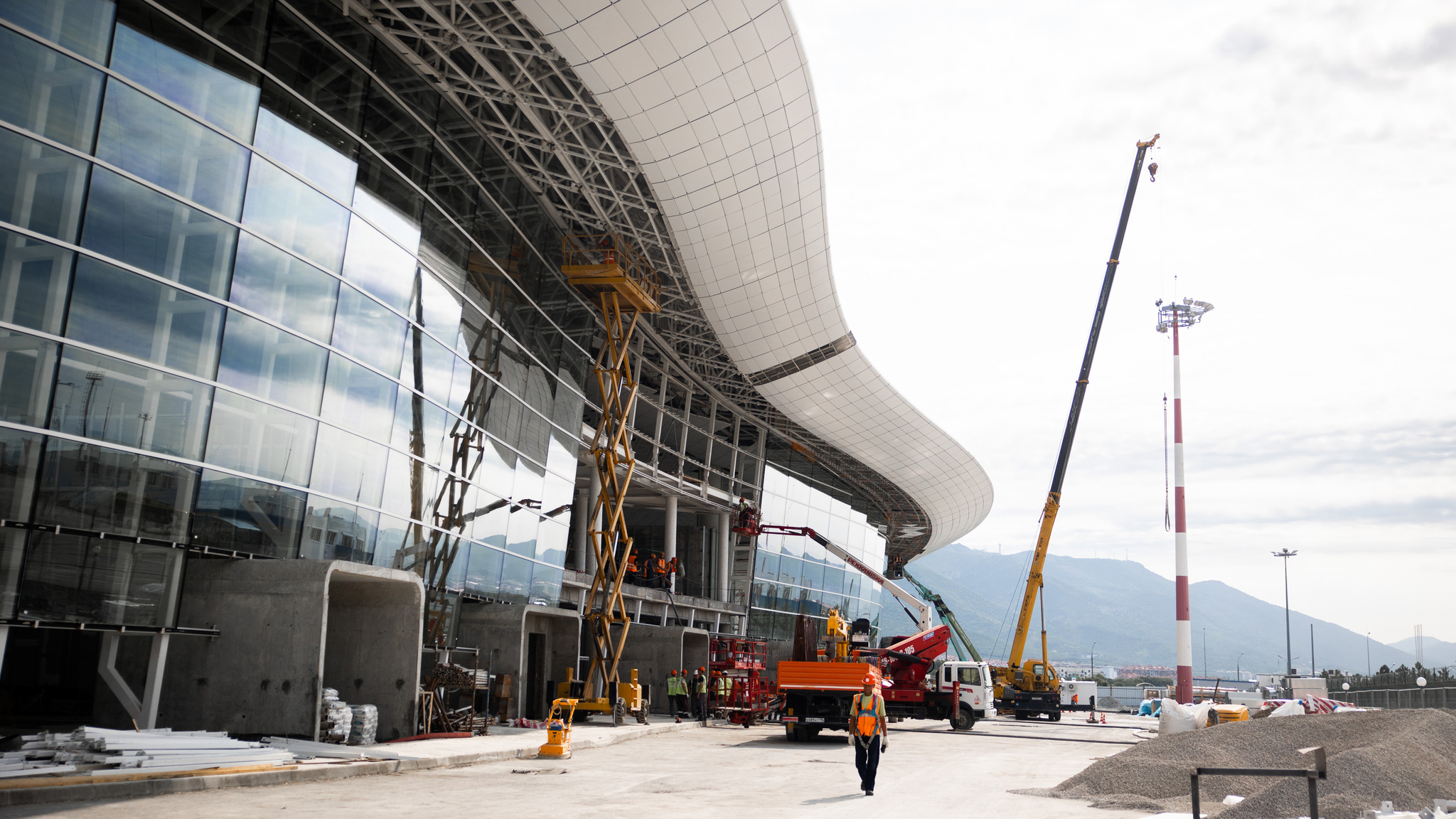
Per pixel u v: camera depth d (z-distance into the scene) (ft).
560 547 103.81
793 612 193.26
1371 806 34.71
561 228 107.55
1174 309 167.32
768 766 58.18
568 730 60.23
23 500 43.19
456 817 33.45
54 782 33.53
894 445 205.67
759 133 98.32
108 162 48.08
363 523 64.90
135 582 47.91
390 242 69.92
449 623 76.89
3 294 42.96
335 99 64.95
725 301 128.06
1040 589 145.28
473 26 77.61
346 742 54.24
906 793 44.65
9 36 44.11
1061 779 53.11
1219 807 39.45
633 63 83.41
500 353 88.63
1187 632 153.58
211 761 39.75
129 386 48.34
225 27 55.62
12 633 44.32
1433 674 194.80
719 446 177.37
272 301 57.52
